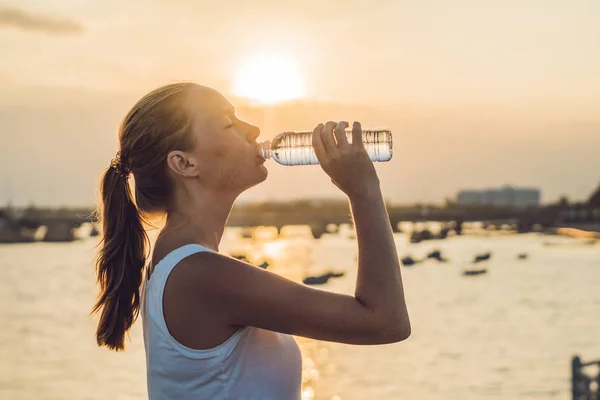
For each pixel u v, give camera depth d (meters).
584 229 189.88
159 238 2.09
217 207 2.12
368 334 1.87
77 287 71.06
